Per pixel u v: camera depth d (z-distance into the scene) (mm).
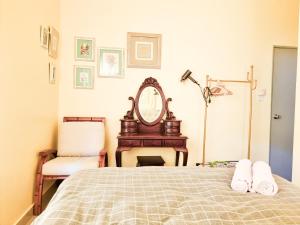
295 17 3486
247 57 3436
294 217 987
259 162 1541
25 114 2143
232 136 3473
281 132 3578
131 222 917
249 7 3408
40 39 2438
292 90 3566
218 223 929
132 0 3225
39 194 2354
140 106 3262
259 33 3441
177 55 3318
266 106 3516
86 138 2949
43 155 2447
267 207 1079
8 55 1813
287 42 3490
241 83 3455
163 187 1330
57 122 3141
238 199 1188
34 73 2318
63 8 3125
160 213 1012
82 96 3207
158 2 3260
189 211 1024
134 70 3270
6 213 1854
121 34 3227
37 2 2334
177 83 3336
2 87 1745
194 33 3330
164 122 3195
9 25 1814
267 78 3492
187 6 3307
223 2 3359
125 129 3074
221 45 3381
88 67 3197
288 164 3598
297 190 1336
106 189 1280
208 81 3361
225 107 3443
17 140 2004
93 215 989
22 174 2121
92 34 3188
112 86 3246
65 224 896
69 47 3158
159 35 3271
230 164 3135
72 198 1154
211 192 1264
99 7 3182
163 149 3354
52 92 2906
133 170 1669
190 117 3377
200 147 3416
